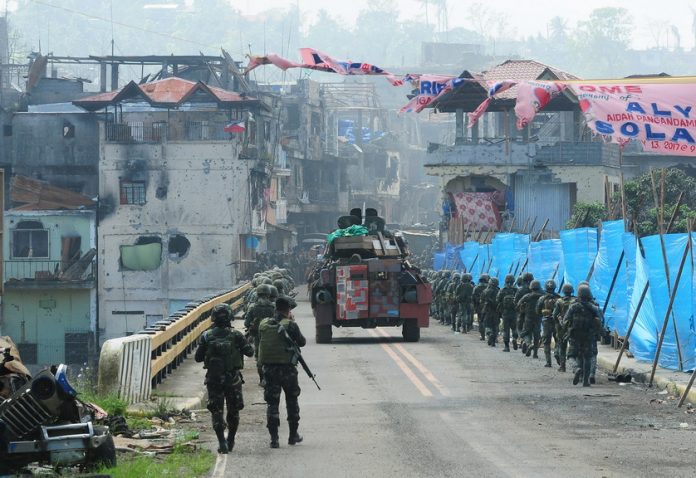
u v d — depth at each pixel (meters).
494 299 100.62
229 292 141.38
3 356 42.50
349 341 107.31
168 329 75.06
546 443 48.62
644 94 54.28
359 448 47.59
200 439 51.09
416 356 91.12
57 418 39.66
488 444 48.38
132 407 58.72
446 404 62.47
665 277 77.94
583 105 54.53
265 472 41.94
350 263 104.25
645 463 43.41
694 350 74.88
